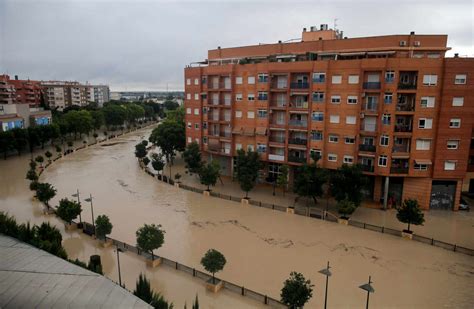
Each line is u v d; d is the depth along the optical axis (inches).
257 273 1079.6
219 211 1663.4
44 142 3447.3
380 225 1507.1
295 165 1946.4
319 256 1203.9
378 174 1694.1
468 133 1615.4
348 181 1584.6
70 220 1373.0
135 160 2952.8
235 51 2266.2
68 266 916.0
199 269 1093.8
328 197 1788.9
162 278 1023.6
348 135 1758.1
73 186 2101.4
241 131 2091.5
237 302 910.4
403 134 1648.6
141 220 1529.3
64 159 2979.8
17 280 832.3
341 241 1330.0
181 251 1225.4
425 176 1675.7
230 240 1327.5
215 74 2177.7
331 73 1761.8
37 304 732.0
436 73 1590.8
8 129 3036.4
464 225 1510.8
